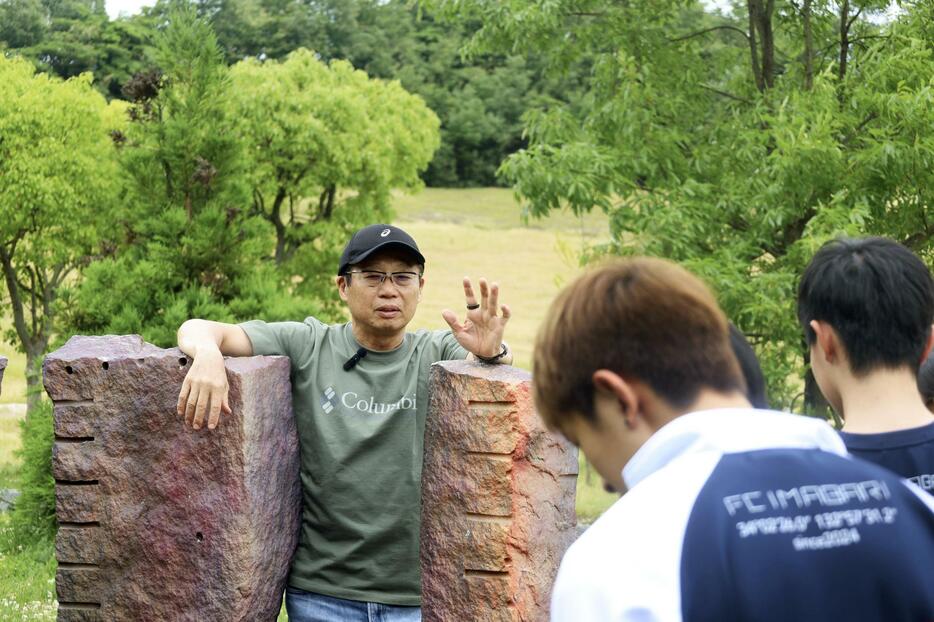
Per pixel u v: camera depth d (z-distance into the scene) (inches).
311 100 576.1
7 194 426.6
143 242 356.2
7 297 640.4
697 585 51.9
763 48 361.7
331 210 621.6
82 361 128.8
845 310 83.4
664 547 53.1
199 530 124.8
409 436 131.2
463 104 2244.1
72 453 129.1
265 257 410.0
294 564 135.9
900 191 313.1
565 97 2126.0
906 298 82.4
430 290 1154.0
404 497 130.3
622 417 59.1
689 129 376.8
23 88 442.0
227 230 347.9
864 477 56.3
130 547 128.0
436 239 1489.9
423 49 2433.6
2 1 1702.8
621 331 57.9
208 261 350.9
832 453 58.4
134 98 356.5
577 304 59.7
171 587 126.6
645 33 363.6
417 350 135.4
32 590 270.7
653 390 57.9
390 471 130.3
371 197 625.3
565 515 129.5
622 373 58.0
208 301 344.8
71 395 129.1
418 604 131.3
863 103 311.3
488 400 123.4
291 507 133.8
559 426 62.1
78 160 436.8
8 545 323.0
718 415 57.1
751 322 308.7
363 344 134.3
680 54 372.5
